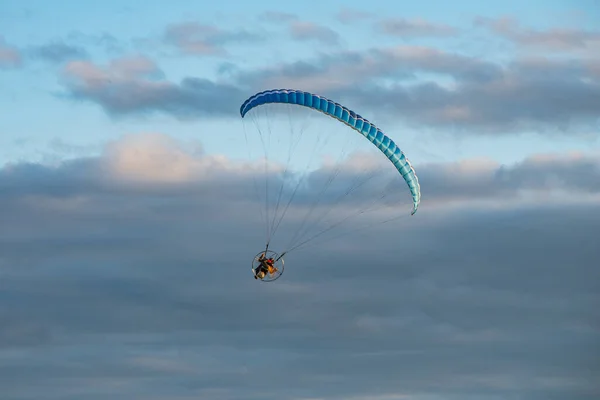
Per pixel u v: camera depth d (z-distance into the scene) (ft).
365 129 458.50
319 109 457.68
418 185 467.52
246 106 467.11
